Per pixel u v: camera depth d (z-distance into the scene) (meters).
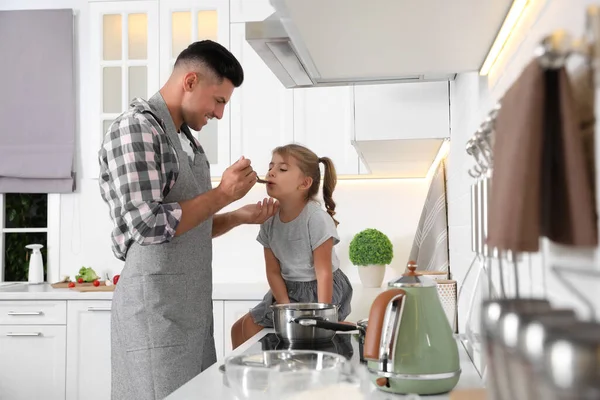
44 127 3.85
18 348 3.37
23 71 3.88
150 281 1.91
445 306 1.58
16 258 4.03
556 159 0.54
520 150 0.52
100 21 3.67
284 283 2.34
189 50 2.07
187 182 2.03
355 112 2.09
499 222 0.55
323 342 1.62
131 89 3.68
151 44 3.62
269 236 2.35
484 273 1.00
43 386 3.34
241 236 3.82
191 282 1.98
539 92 0.52
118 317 1.95
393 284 1.10
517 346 0.50
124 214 1.85
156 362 1.90
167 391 1.89
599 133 0.52
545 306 0.59
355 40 1.38
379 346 1.05
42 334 3.36
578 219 0.50
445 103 2.05
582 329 0.45
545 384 0.44
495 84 1.27
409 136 2.06
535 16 0.88
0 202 3.97
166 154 1.95
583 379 0.40
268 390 0.96
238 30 3.58
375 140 2.08
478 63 1.48
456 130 1.91
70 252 3.89
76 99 3.92
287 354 1.09
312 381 0.96
